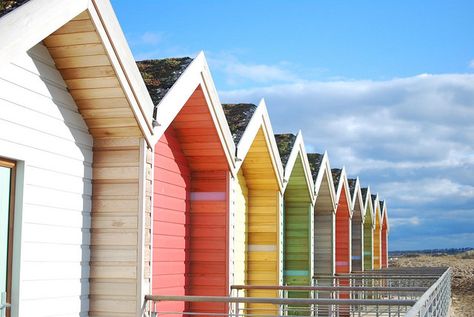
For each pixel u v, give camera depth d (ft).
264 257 47.83
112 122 28.43
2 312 23.90
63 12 23.17
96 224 28.91
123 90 26.99
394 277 56.18
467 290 121.90
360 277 56.54
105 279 28.63
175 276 36.73
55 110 26.61
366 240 101.81
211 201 38.99
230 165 38.45
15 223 24.62
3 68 21.12
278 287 38.11
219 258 38.60
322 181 62.44
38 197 25.57
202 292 38.55
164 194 35.47
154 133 29.17
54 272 26.43
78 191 28.09
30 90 25.09
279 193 48.03
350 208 75.15
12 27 21.13
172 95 30.45
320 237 65.16
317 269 64.95
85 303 28.40
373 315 57.88
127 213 28.68
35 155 25.38
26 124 24.88
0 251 24.11
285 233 56.85
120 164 28.89
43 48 25.80
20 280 24.45
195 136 36.96
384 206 119.14
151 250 29.48
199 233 38.99
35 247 25.38
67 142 27.40
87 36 25.29
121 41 26.20
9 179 24.61
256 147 44.93
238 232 45.73
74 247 27.76
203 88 33.78
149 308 28.84
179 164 37.60
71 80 27.04
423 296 22.86
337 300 28.37
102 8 24.89
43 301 25.72
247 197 48.16
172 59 34.06
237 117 42.39
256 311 47.11
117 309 28.37
